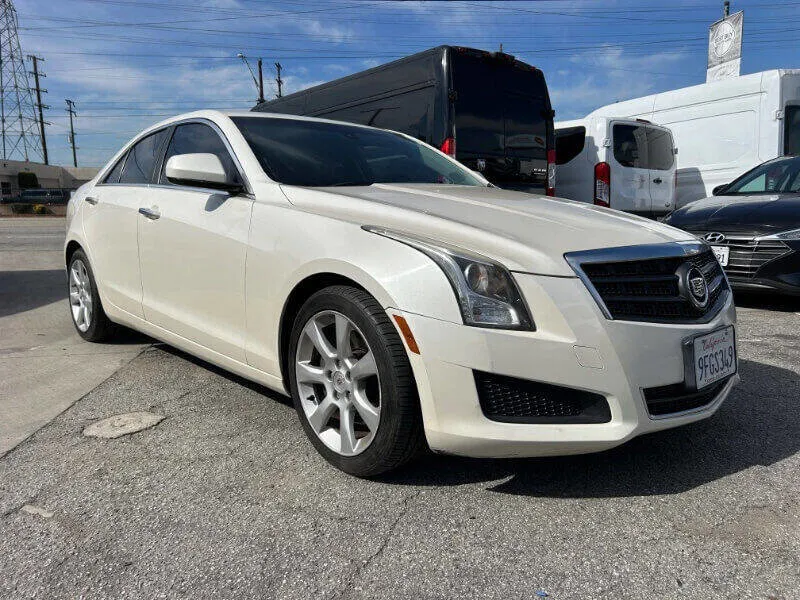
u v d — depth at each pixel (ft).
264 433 9.95
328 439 8.72
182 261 11.04
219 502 7.85
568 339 7.12
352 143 12.27
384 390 7.70
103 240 13.82
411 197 9.60
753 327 16.78
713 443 9.44
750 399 11.27
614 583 6.26
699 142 34.17
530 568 6.51
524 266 7.28
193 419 10.56
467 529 7.22
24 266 32.73
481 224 8.14
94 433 10.00
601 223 8.66
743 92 31.89
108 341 15.57
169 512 7.62
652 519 7.40
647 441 9.53
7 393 11.91
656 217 33.14
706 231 19.12
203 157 10.06
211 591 6.18
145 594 6.14
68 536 7.13
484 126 23.20
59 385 12.36
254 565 6.58
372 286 7.70
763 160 31.19
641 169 31.91
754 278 18.08
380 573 6.44
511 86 24.08
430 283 7.37
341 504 7.77
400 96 24.25
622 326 7.31
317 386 9.12
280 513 7.58
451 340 7.23
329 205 9.09
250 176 10.24
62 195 152.66
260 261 9.34
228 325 10.21
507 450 7.36
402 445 7.78
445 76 22.25
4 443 9.64
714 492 8.00
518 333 7.13
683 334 7.77
